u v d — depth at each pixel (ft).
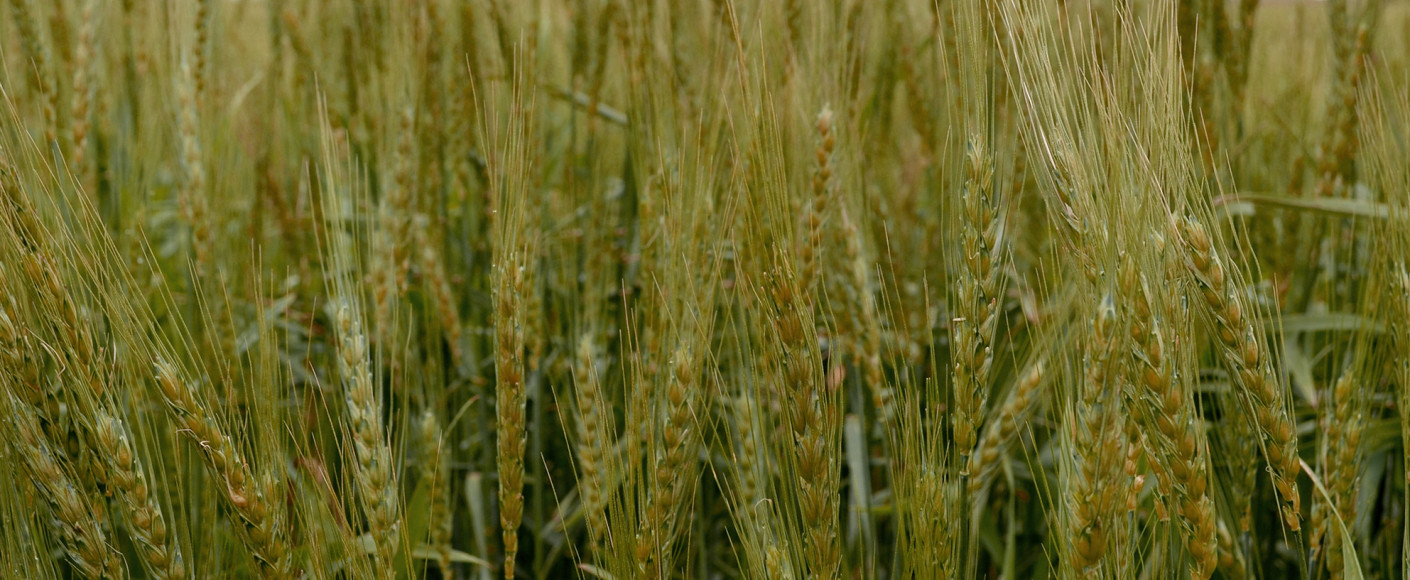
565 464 3.22
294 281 3.74
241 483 2.15
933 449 2.18
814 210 2.55
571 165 3.38
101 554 2.17
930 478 2.19
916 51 3.48
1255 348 2.17
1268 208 3.28
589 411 2.58
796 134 2.64
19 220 2.09
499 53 3.16
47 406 2.13
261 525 2.16
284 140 4.08
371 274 2.83
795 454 2.14
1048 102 2.14
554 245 3.34
